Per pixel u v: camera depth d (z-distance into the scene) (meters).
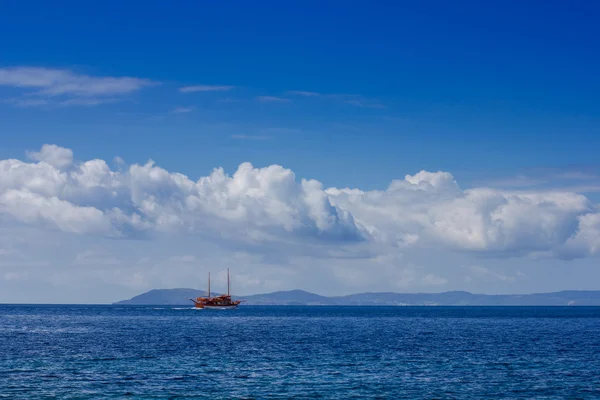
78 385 63.53
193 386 63.81
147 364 79.50
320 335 136.50
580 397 59.94
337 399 58.31
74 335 131.00
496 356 91.38
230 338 124.38
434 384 66.06
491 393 61.53
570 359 87.81
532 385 65.81
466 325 193.50
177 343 110.56
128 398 57.78
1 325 174.88
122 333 138.50
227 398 58.31
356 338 127.25
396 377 70.31
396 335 138.00
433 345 110.12
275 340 119.94
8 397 57.44
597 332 152.12
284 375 71.19
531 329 167.12
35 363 79.38
